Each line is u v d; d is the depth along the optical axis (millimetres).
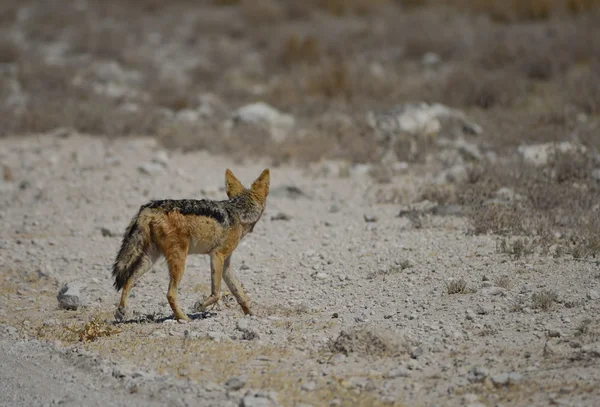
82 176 43500
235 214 24125
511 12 77562
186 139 48938
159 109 57406
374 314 23547
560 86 54812
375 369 19438
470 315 22375
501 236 29938
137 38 80375
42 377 20344
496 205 32812
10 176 43500
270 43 75312
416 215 33500
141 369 20172
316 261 29750
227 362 20281
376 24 79062
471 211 32906
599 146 42344
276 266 29734
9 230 35469
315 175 42938
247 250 31766
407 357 20094
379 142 47250
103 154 47844
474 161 41594
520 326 21453
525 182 36812
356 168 43375
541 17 76938
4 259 31594
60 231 35406
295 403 17875
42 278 29781
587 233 28906
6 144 50312
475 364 19359
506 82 55312
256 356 20594
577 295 23297
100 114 53688
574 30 67000
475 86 55031
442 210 34094
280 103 57688
